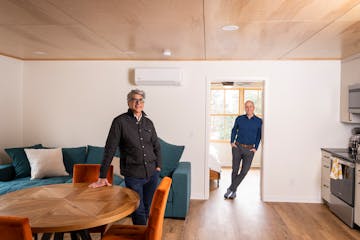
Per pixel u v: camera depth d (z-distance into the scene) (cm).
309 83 474
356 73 419
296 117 477
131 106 280
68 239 329
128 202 220
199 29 294
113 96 494
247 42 351
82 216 190
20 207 208
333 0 212
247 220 400
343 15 245
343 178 395
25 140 506
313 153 477
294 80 475
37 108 504
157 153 303
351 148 436
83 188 260
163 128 491
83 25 284
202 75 485
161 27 288
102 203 217
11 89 480
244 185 598
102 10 238
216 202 478
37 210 202
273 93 479
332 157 428
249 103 502
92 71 495
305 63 473
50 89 501
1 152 463
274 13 241
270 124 480
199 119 487
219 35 317
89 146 478
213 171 577
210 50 403
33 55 459
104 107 496
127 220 391
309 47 376
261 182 493
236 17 253
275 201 484
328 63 470
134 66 491
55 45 381
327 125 474
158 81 474
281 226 379
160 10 237
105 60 492
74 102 499
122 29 297
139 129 281
